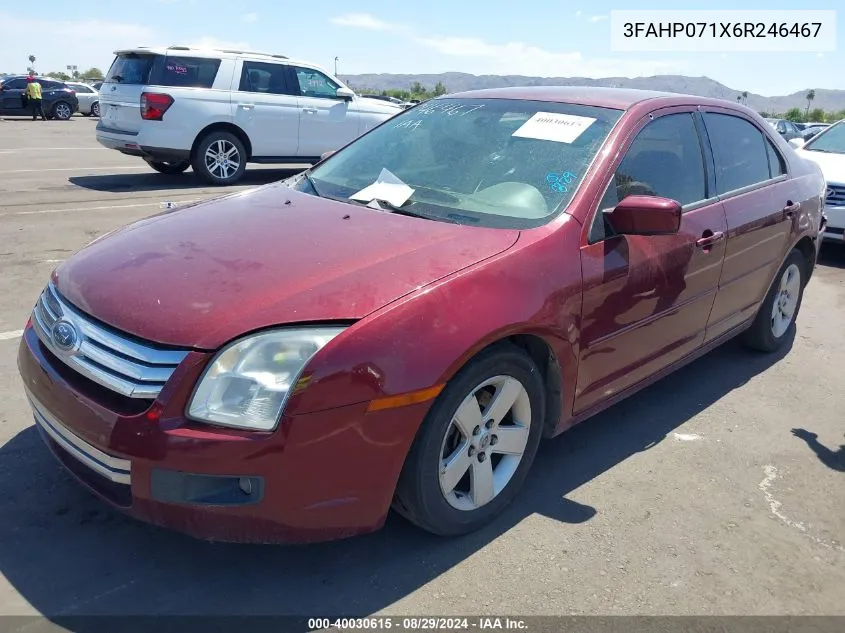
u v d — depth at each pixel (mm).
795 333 5613
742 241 4086
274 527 2340
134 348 2346
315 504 2363
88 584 2506
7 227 7391
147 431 2254
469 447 2756
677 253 3516
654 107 3693
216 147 10656
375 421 2371
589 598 2582
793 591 2689
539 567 2729
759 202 4285
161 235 2994
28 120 26344
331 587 2561
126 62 10375
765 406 4277
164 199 9344
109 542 2725
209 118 10398
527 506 3127
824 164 8047
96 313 2504
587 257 3021
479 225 3037
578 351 3049
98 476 2521
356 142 4109
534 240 2898
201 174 10617
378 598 2521
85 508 2912
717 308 4062
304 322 2346
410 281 2549
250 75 10805
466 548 2814
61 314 2627
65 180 10727
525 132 3559
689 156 3846
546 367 3031
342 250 2729
